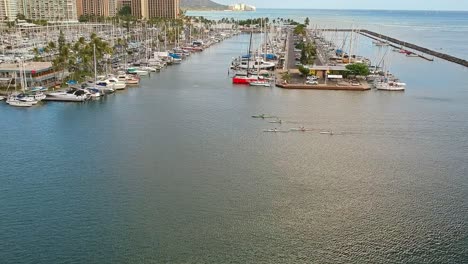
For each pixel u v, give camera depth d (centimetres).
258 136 10931
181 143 10325
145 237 6575
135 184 8156
